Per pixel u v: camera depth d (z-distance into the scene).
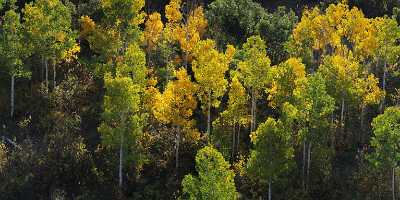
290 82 49.88
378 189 50.66
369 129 57.28
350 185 51.25
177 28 62.16
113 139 48.22
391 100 61.75
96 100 58.16
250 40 51.56
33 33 55.31
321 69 55.19
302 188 50.47
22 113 56.06
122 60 57.31
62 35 56.47
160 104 49.91
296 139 51.12
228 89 60.31
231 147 53.47
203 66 49.44
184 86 48.94
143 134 53.03
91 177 50.50
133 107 47.94
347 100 54.81
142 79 51.25
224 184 40.66
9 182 49.38
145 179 50.66
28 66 58.75
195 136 51.53
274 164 46.12
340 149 55.44
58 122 54.75
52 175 50.31
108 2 57.97
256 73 50.84
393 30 57.78
